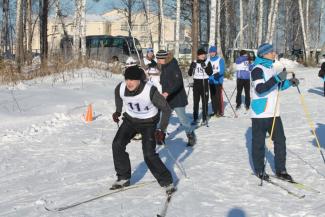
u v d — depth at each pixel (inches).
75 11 978.7
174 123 426.0
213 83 458.3
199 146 327.0
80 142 344.8
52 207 203.2
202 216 190.4
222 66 454.9
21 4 784.9
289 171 257.8
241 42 1360.7
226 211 195.9
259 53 231.3
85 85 625.0
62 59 737.6
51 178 251.1
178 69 321.1
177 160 285.1
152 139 216.8
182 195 215.9
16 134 367.9
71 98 527.8
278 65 1413.6
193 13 957.2
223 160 284.0
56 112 458.0
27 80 648.4
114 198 214.5
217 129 394.3
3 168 273.1
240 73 510.0
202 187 228.2
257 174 240.5
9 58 800.3
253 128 239.1
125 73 209.3
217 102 461.4
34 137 361.4
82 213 195.3
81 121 432.5
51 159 293.7
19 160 291.9
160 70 331.6
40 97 508.1
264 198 212.4
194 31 954.7
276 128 237.0
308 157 288.5
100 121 435.8
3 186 237.9
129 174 228.8
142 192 222.4
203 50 415.2
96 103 523.2
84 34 872.3
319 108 515.2
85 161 289.0
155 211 196.7
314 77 967.0
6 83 598.5
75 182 241.9
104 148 326.0
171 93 320.2
